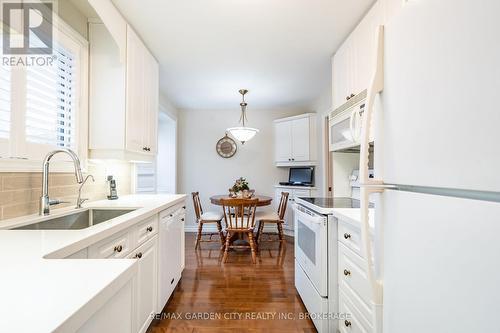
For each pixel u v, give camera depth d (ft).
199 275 8.88
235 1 5.77
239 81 11.03
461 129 1.60
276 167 15.93
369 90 2.50
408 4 2.11
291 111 15.89
